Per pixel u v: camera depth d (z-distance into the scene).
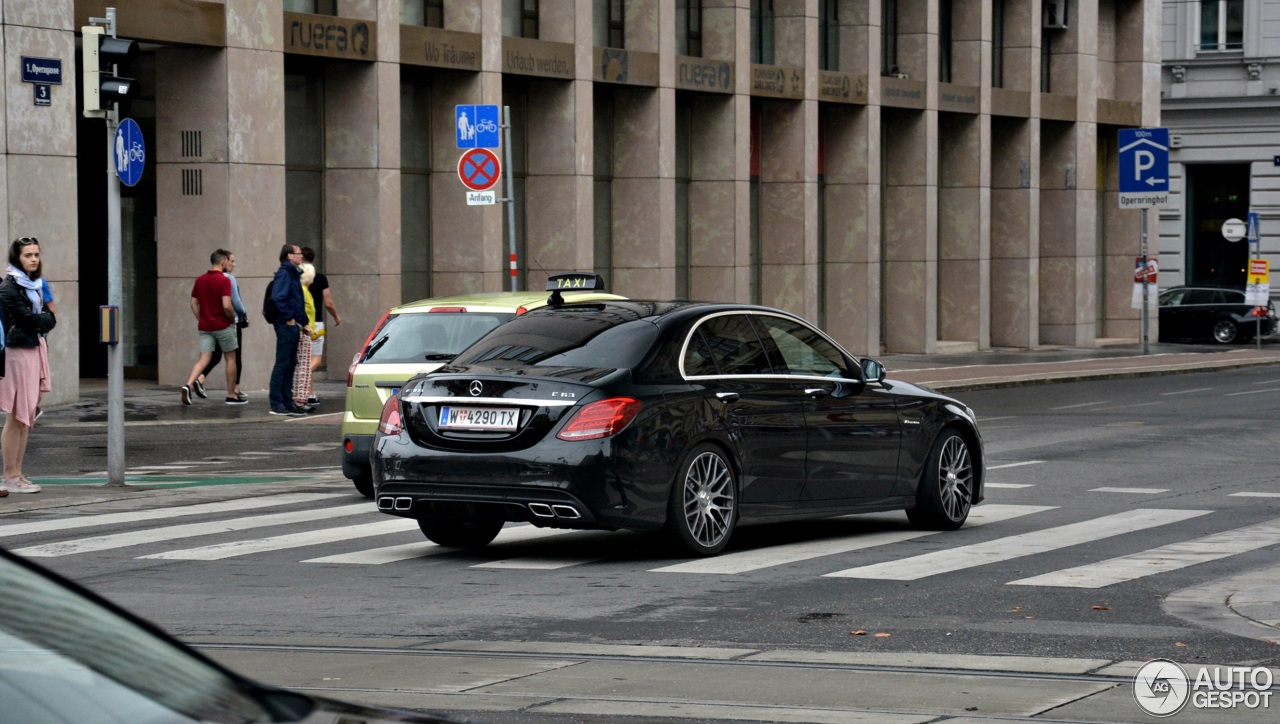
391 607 14.21
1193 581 15.45
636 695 10.89
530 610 14.02
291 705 4.69
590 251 46.66
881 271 60.78
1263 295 69.25
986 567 16.27
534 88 46.19
